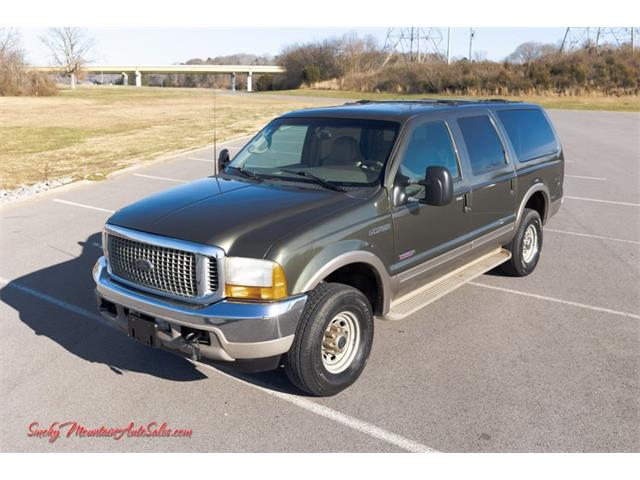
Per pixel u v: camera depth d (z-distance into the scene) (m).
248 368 3.79
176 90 90.62
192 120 31.06
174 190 4.73
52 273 6.88
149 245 3.92
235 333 3.61
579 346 4.96
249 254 3.65
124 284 4.14
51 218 9.62
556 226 9.45
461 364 4.63
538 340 5.09
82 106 43.47
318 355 3.89
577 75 58.88
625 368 4.57
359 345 4.27
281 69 102.81
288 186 4.60
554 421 3.82
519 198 6.28
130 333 4.05
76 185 12.48
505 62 65.19
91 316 5.63
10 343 5.02
